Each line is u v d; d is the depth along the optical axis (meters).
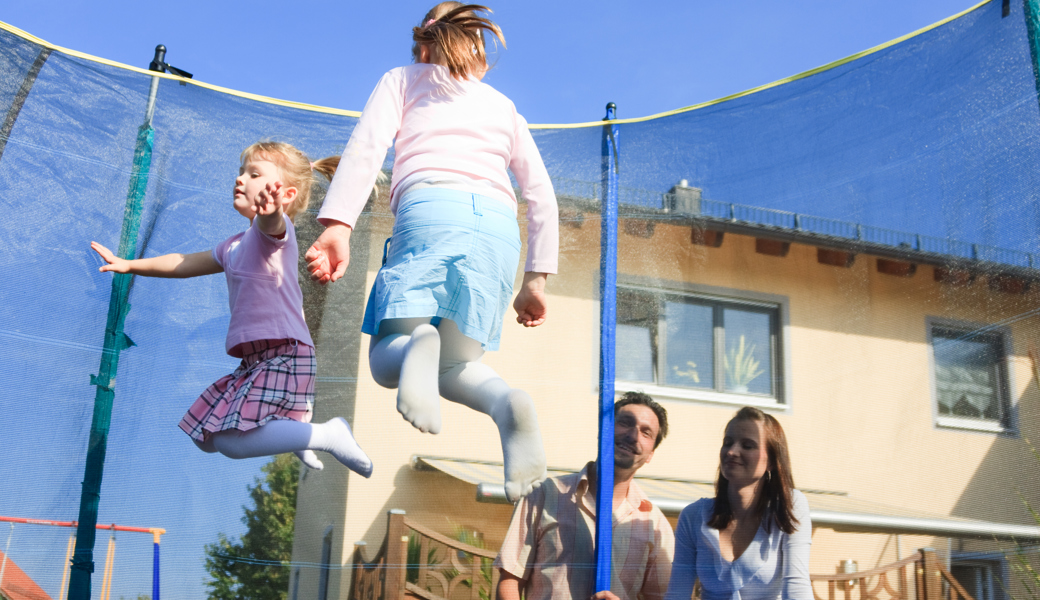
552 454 2.04
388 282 1.56
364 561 1.94
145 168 2.27
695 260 2.24
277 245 1.95
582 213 2.36
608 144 2.46
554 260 1.87
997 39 2.09
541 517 1.96
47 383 1.97
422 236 1.58
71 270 2.09
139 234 2.21
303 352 1.93
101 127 2.27
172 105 2.37
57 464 1.91
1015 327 1.91
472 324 1.53
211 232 2.28
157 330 2.12
